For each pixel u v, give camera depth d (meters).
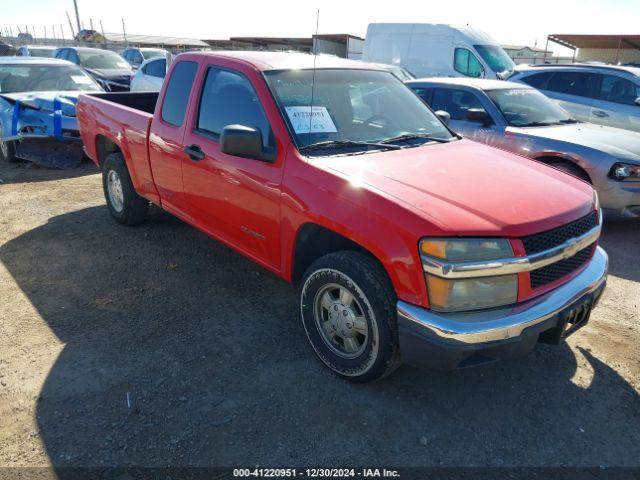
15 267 4.70
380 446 2.70
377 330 2.86
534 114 6.90
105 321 3.83
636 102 8.12
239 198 3.70
